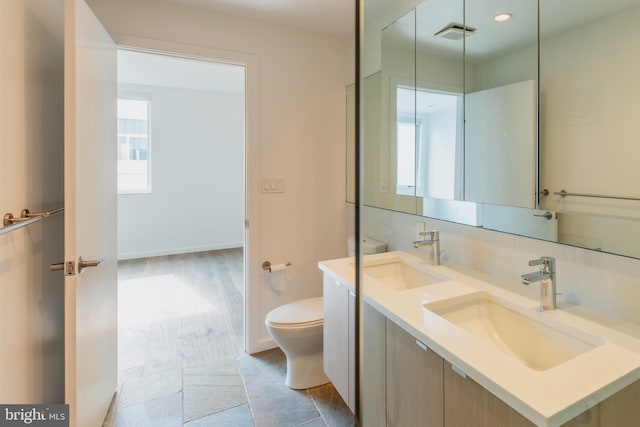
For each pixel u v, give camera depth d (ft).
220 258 16.20
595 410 2.41
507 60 4.31
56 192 4.99
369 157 6.02
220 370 7.03
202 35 6.94
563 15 3.69
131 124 15.96
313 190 8.32
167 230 16.80
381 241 6.01
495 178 4.49
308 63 8.04
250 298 7.70
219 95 17.47
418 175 5.69
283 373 6.95
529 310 3.63
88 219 4.59
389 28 6.08
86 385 4.54
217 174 17.78
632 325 3.15
